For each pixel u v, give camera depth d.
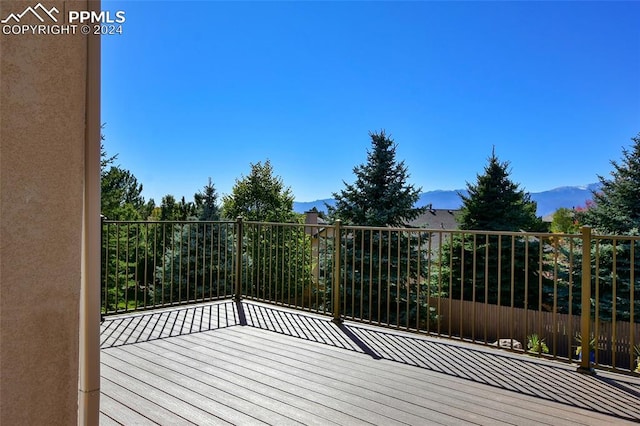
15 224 0.80
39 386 0.85
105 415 1.99
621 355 8.09
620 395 2.31
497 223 13.02
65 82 0.88
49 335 0.86
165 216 18.52
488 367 2.72
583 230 2.74
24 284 0.82
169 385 2.36
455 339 3.29
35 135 0.83
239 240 4.65
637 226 11.08
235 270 4.64
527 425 1.97
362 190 12.63
